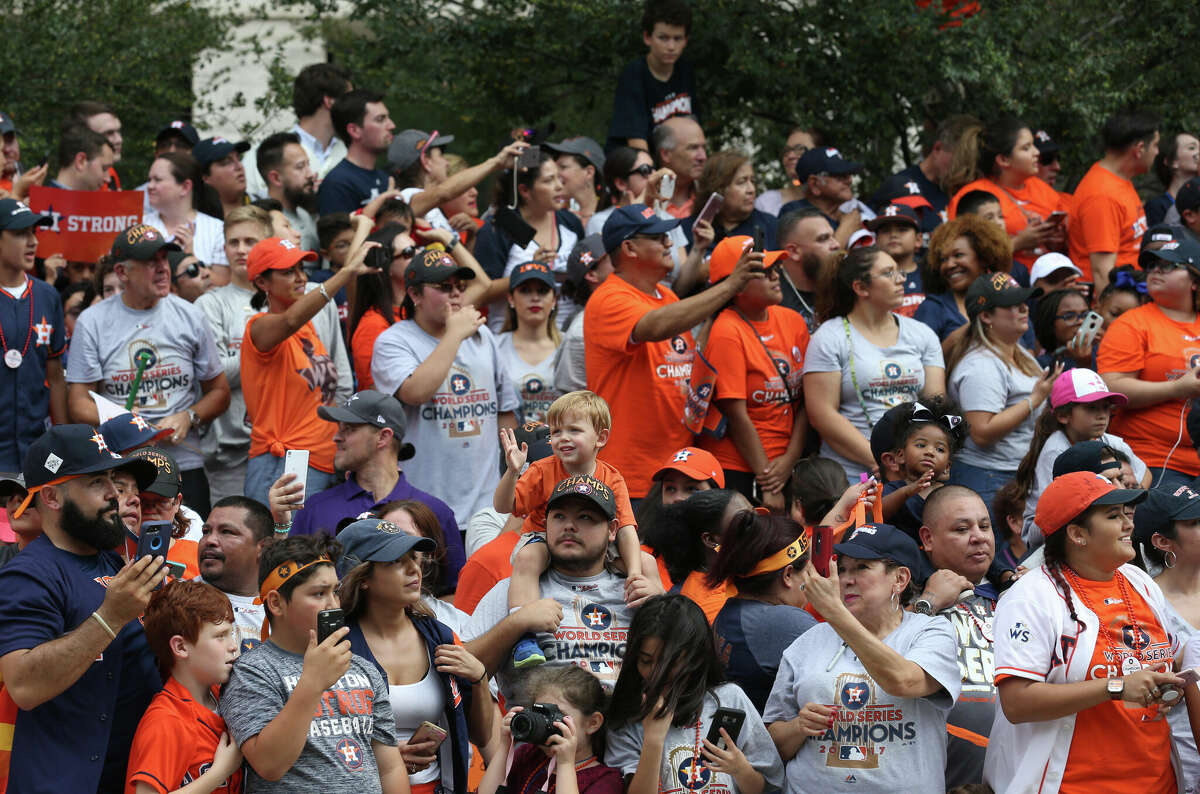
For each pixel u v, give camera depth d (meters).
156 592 19.33
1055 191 42.91
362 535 20.22
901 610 21.77
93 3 46.47
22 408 28.61
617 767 20.41
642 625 20.25
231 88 52.16
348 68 44.09
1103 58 42.91
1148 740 20.94
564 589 22.38
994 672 21.41
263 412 29.59
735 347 29.81
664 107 41.22
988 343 30.84
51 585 19.03
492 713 21.80
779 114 44.44
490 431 30.62
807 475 26.72
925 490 26.86
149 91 47.16
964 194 37.47
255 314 31.33
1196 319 32.41
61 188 34.09
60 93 45.03
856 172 38.09
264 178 39.16
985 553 24.22
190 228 35.88
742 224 37.09
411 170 38.94
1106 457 25.88
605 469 24.61
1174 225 39.97
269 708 18.59
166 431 23.33
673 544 24.47
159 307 30.08
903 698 20.64
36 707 18.69
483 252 35.72
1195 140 43.66
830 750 20.62
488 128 47.12
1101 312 36.41
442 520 27.05
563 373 31.88
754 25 42.66
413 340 30.00
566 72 45.81
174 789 18.36
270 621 19.44
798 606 22.81
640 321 28.80
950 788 22.58
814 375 30.12
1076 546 21.55
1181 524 24.25
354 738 19.00
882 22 40.34
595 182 40.56
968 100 43.62
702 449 28.91
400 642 20.52
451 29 44.69
